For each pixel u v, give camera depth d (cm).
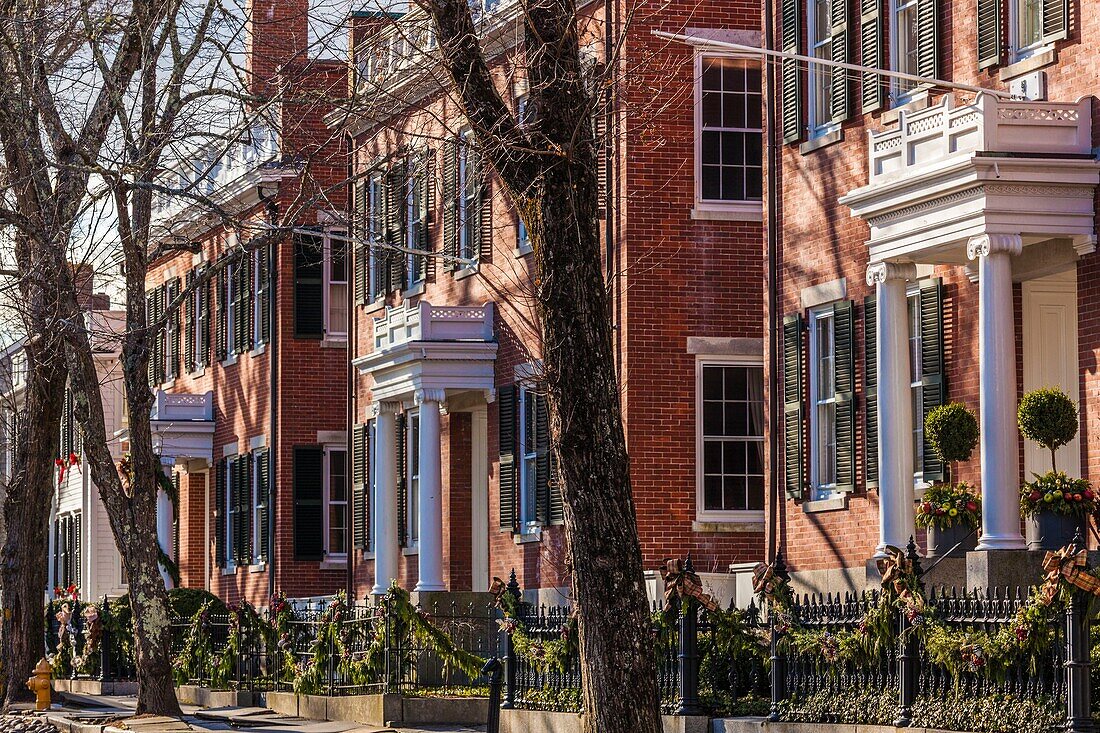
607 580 1764
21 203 3206
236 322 5400
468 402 4003
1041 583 2152
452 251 3962
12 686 3819
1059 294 2594
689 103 3403
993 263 2389
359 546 4491
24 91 3114
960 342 2652
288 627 3528
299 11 2941
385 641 3106
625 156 3375
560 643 2661
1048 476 2320
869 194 2594
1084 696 1806
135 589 3142
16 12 3133
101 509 7069
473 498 4059
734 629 2389
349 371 4581
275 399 5016
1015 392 2389
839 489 2866
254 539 5200
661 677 2450
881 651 2112
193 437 5553
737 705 2373
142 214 3111
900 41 2803
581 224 1792
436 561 3831
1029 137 2405
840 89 2877
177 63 3008
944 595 2061
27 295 3422
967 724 1938
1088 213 2403
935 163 2458
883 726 2042
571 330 1783
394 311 4016
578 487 1777
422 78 2138
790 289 3027
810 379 2969
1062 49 2466
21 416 3916
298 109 3444
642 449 3356
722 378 3406
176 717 3122
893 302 2609
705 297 3403
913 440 2727
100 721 3133
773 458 3050
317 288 5019
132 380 3134
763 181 3116
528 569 3728
